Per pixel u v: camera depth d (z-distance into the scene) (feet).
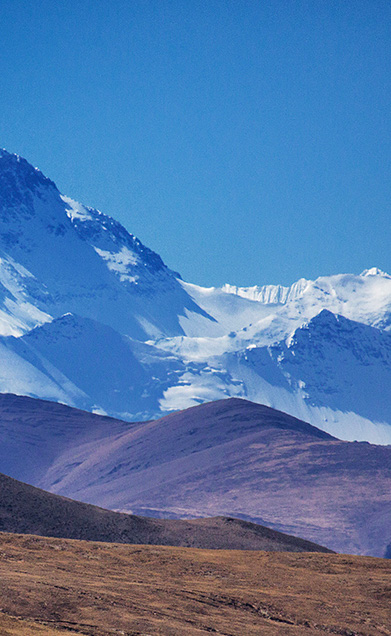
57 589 474.08
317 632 510.58
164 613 478.59
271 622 514.68
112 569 577.43
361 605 579.48
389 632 533.55
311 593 593.42
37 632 390.21
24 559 562.66
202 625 471.62
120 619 442.91
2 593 444.96
